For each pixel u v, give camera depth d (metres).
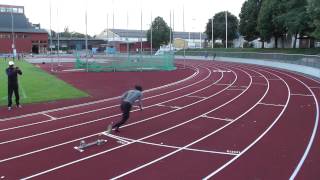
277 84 26.09
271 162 9.30
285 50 50.00
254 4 61.66
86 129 12.77
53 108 16.73
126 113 12.31
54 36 111.25
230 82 27.84
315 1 30.98
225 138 11.55
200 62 57.38
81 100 18.98
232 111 15.92
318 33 31.81
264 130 12.55
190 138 11.55
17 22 101.38
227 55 59.72
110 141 11.24
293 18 44.47
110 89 23.64
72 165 9.16
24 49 96.56
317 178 8.24
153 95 21.06
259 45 81.06
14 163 9.33
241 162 9.32
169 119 14.34
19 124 13.53
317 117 14.62
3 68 39.47
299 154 9.91
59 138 11.60
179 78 31.34
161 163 9.28
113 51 74.12
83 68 42.06
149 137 11.69
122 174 8.54
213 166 9.05
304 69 33.81
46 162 9.38
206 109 16.42
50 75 33.03
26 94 20.48
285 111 15.93
